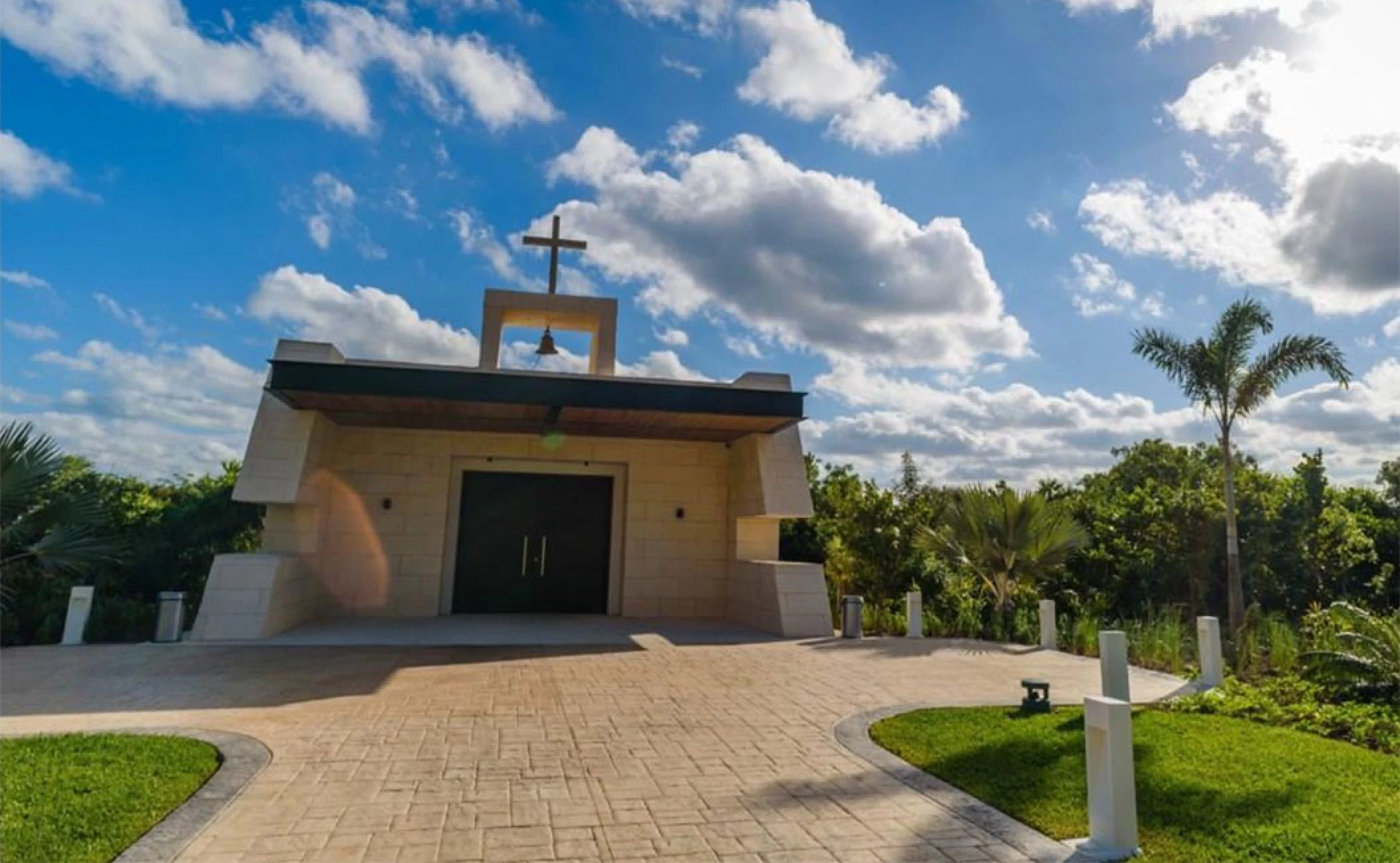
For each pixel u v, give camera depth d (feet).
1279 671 32.14
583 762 16.62
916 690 25.55
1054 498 65.62
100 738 17.28
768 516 41.98
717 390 36.94
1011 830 13.07
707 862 11.55
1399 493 77.36
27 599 34.63
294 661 28.53
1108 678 21.66
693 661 30.35
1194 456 94.79
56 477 34.88
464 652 31.27
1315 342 47.62
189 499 49.98
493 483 46.60
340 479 44.06
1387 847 12.23
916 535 49.88
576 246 47.55
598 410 36.73
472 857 11.51
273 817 12.97
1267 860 11.79
